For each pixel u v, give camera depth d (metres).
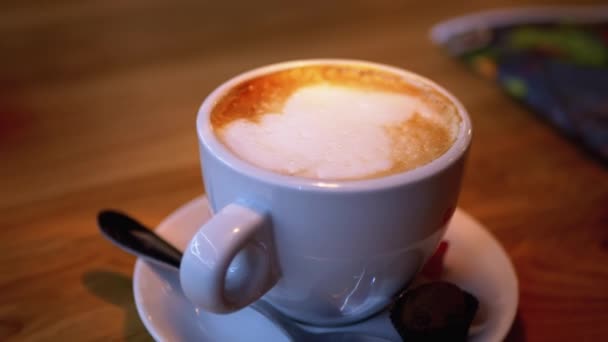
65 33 0.59
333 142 0.28
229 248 0.25
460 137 0.28
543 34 0.57
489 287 0.30
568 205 0.37
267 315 0.29
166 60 0.53
